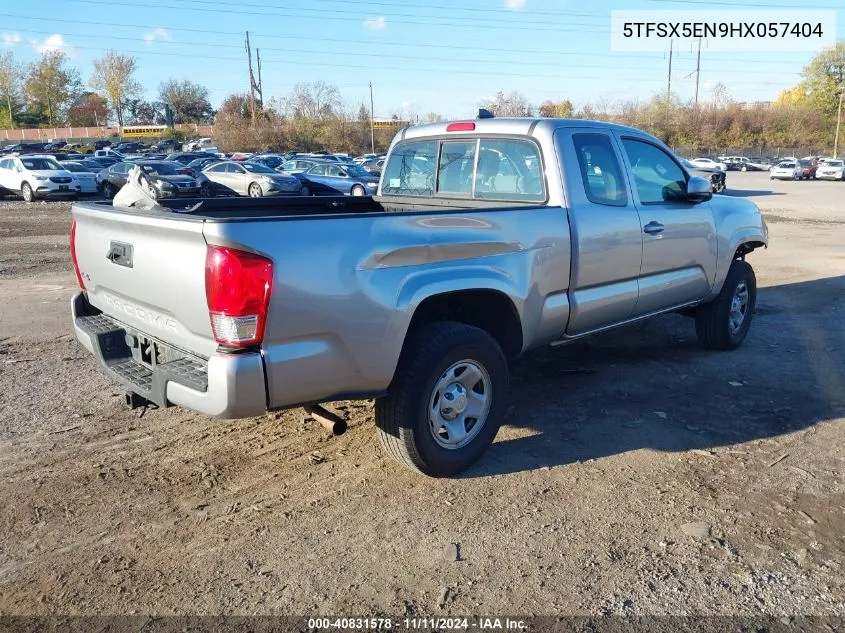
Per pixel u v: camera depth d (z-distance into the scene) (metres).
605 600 2.80
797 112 81.44
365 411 4.75
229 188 24.14
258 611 2.75
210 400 2.98
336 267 3.14
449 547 3.17
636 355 6.11
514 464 3.99
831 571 2.99
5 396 5.01
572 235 4.30
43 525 3.34
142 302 3.46
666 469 3.91
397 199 5.45
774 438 4.31
